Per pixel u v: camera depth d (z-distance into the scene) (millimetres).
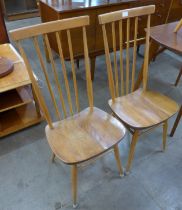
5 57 1621
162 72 2490
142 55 2758
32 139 1649
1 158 1506
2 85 1356
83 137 1119
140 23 2172
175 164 1519
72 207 1257
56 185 1362
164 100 1383
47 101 1993
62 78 2303
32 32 1021
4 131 1604
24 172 1427
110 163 1499
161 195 1333
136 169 1473
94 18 1854
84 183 1378
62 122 1228
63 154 1027
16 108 1789
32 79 1083
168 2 2209
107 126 1185
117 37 2125
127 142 1657
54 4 1800
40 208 1248
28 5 3812
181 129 1784
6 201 1273
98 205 1272
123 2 1892
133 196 1323
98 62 2617
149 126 1194
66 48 1908
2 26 2193
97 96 2098
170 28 1623
